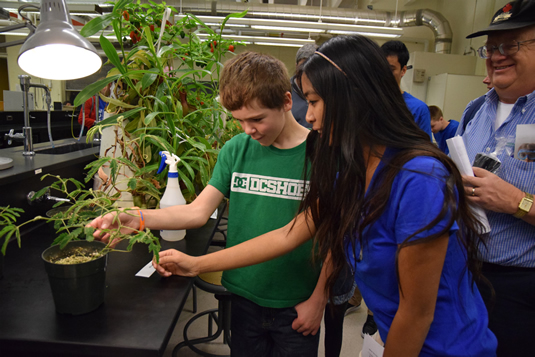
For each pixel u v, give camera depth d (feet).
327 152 2.52
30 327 2.36
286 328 3.74
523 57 3.58
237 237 3.78
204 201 3.65
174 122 4.64
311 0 24.52
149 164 4.49
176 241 3.97
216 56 5.70
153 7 5.10
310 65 2.38
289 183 3.54
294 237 3.16
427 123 6.86
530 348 3.75
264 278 3.59
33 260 3.42
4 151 5.95
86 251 2.69
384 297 2.67
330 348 4.80
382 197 2.31
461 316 2.55
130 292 2.88
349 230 2.49
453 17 21.79
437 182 2.15
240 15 5.31
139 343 2.24
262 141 3.42
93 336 2.29
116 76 4.19
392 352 2.47
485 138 4.18
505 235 3.73
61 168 5.08
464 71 19.75
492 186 3.30
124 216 3.10
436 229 2.10
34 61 4.10
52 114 15.23
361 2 26.22
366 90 2.25
